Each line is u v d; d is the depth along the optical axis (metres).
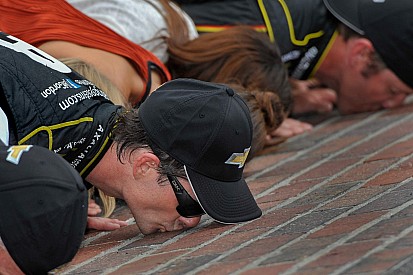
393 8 10.77
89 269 6.11
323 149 9.49
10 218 5.36
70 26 8.43
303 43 10.78
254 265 5.43
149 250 6.37
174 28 9.26
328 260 5.27
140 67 8.49
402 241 5.39
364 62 11.08
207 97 6.56
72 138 6.52
